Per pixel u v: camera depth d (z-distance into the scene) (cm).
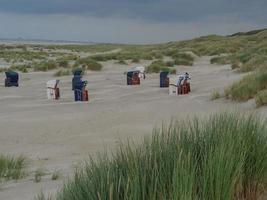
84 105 2333
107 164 512
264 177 563
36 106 2375
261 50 5172
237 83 2141
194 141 572
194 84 2997
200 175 475
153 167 476
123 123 1762
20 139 1562
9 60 8450
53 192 799
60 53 12412
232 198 500
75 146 1397
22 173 1031
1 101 2638
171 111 1948
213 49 7544
